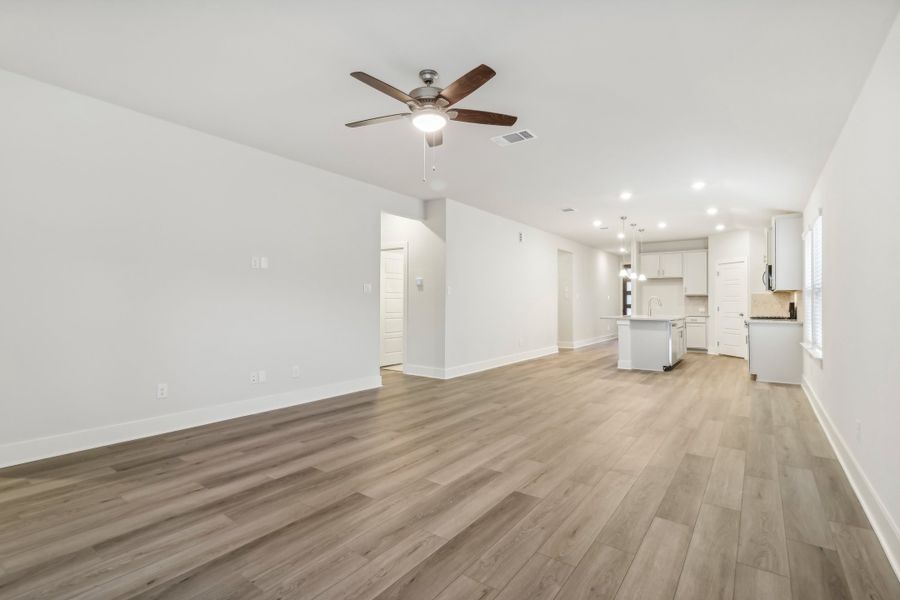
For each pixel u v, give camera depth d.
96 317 3.32
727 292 8.82
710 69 2.71
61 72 2.92
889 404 2.10
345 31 2.40
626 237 9.59
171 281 3.73
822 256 4.28
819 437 3.64
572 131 3.71
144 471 2.88
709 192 5.62
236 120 3.64
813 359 4.80
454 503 2.46
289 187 4.60
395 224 6.80
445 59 2.66
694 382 6.00
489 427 3.91
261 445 3.41
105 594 1.68
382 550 1.99
